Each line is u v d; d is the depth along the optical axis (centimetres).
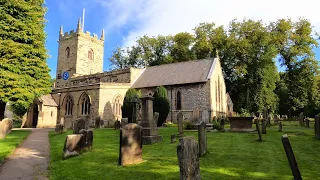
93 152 1055
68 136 977
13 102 2091
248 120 1858
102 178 689
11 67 2064
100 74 4094
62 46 5009
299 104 4234
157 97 2592
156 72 3681
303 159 889
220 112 3262
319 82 4662
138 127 895
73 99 3338
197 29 4475
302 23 4209
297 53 4134
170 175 695
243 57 3928
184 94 3062
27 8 2216
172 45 4894
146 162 857
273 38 4066
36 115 3481
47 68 2394
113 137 1584
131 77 3634
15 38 2155
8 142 1378
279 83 5138
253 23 3972
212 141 1323
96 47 5078
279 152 1007
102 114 2998
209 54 4359
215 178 661
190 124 2089
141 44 5328
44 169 809
